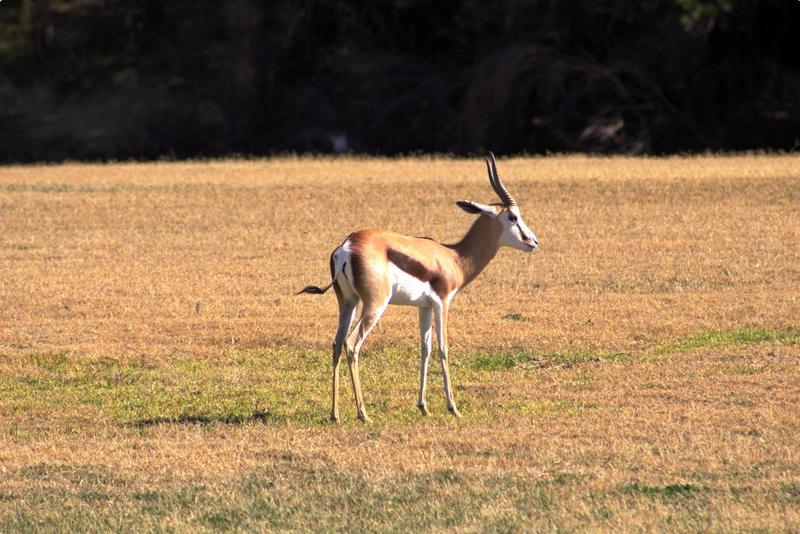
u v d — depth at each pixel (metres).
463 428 31.84
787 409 32.62
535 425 31.92
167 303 52.47
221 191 84.06
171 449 30.44
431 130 140.62
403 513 24.66
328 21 147.62
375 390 37.25
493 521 23.88
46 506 25.75
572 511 24.45
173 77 152.75
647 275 57.09
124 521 24.55
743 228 68.50
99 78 153.38
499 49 136.62
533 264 60.31
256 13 149.88
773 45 133.00
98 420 34.25
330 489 26.56
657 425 31.41
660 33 130.38
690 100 130.88
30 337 46.38
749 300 50.59
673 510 24.36
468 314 49.06
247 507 25.36
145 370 40.97
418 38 149.00
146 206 79.81
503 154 131.62
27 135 150.12
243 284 56.94
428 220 73.94
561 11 133.75
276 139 146.88
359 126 144.50
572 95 129.50
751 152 108.81
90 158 146.88
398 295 32.50
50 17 157.62
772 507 24.45
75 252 66.38
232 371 40.41
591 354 41.66
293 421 33.38
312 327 47.16
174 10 154.12
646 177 84.12
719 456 28.33
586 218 72.94
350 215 75.94
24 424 33.97
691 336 44.19
